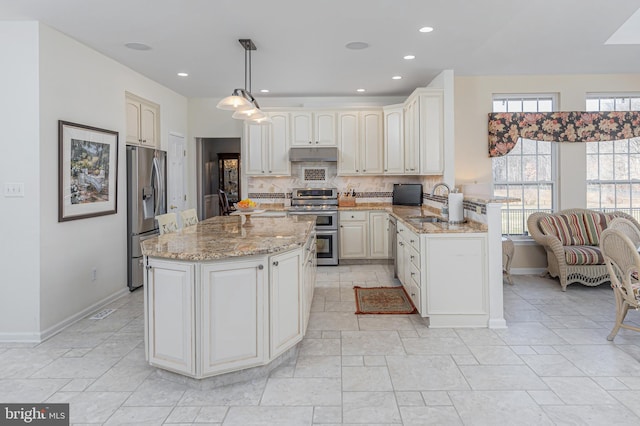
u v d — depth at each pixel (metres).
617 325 3.06
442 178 4.93
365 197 6.48
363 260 6.05
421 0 2.94
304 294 3.02
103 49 3.92
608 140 5.26
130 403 2.23
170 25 3.36
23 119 3.19
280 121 6.11
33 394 2.34
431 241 3.36
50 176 3.32
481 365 2.67
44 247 3.25
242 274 2.40
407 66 4.61
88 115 3.84
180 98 6.09
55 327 3.35
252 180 6.49
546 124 5.27
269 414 2.11
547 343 3.04
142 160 4.68
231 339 2.39
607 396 2.27
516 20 3.89
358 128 6.11
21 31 3.19
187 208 6.35
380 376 2.53
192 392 2.35
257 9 3.07
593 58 4.72
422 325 3.46
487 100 5.32
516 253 5.40
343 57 4.25
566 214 5.10
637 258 2.75
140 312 3.88
